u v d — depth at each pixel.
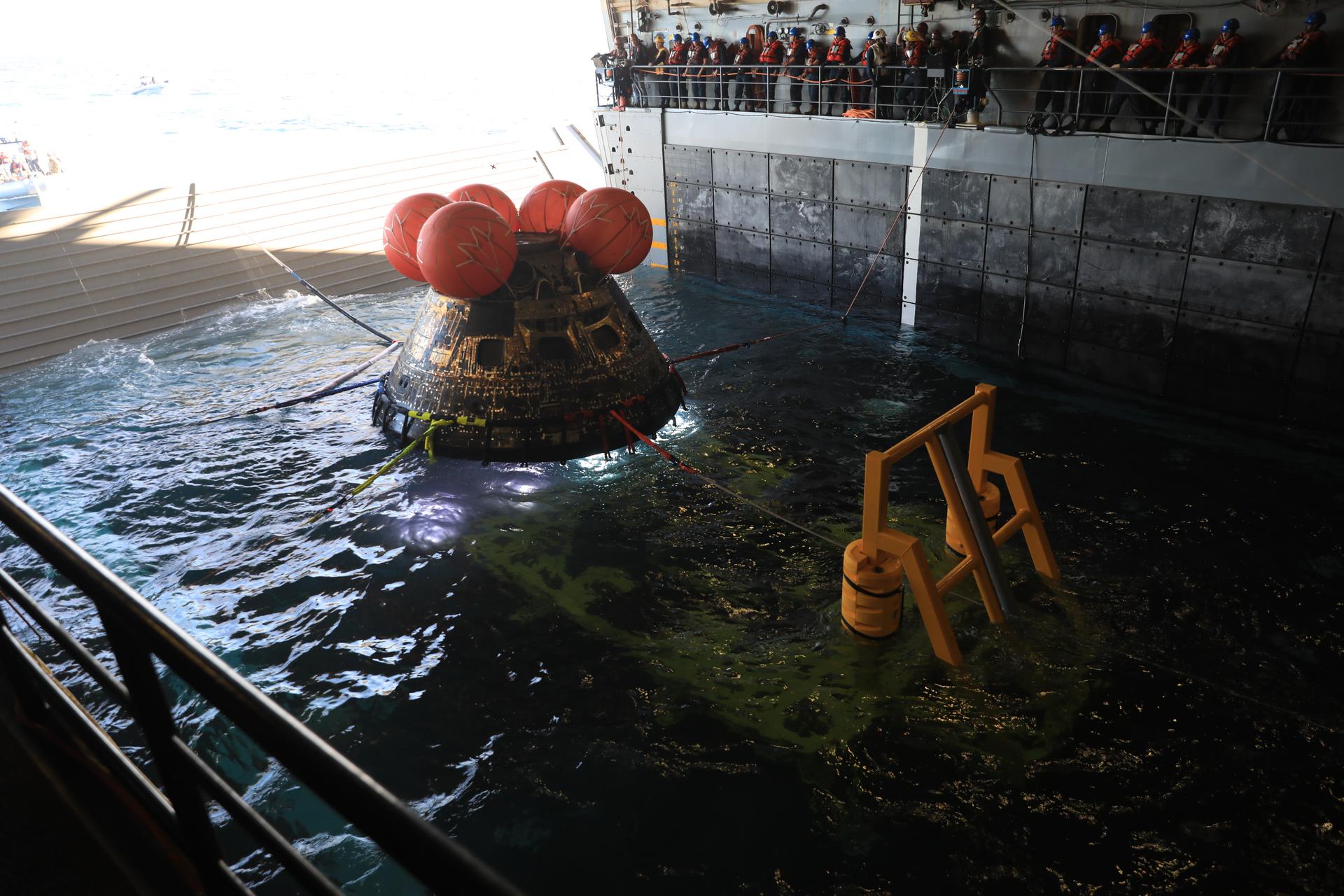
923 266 21.89
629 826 9.14
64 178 29.39
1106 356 18.94
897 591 11.17
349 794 1.49
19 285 25.44
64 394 21.27
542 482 16.20
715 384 20.12
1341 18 15.89
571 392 14.25
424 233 12.98
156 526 15.29
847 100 23.78
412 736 10.48
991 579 11.33
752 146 25.09
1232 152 15.91
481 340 14.17
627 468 16.56
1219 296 16.83
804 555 13.70
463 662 11.71
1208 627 11.63
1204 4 17.50
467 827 9.21
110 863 2.99
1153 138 16.92
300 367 22.56
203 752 10.29
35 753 3.41
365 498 15.91
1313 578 12.56
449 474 16.64
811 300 25.25
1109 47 17.81
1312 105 16.39
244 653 12.01
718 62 25.72
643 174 28.98
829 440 17.33
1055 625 11.63
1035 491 15.09
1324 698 10.43
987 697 10.49
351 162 33.28
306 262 29.55
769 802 9.35
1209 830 8.81
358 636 12.30
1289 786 9.26
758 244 26.12
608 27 31.30
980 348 21.34
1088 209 18.25
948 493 10.98
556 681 11.27
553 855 8.85
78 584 2.19
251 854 8.98
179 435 18.69
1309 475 15.13
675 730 10.35
